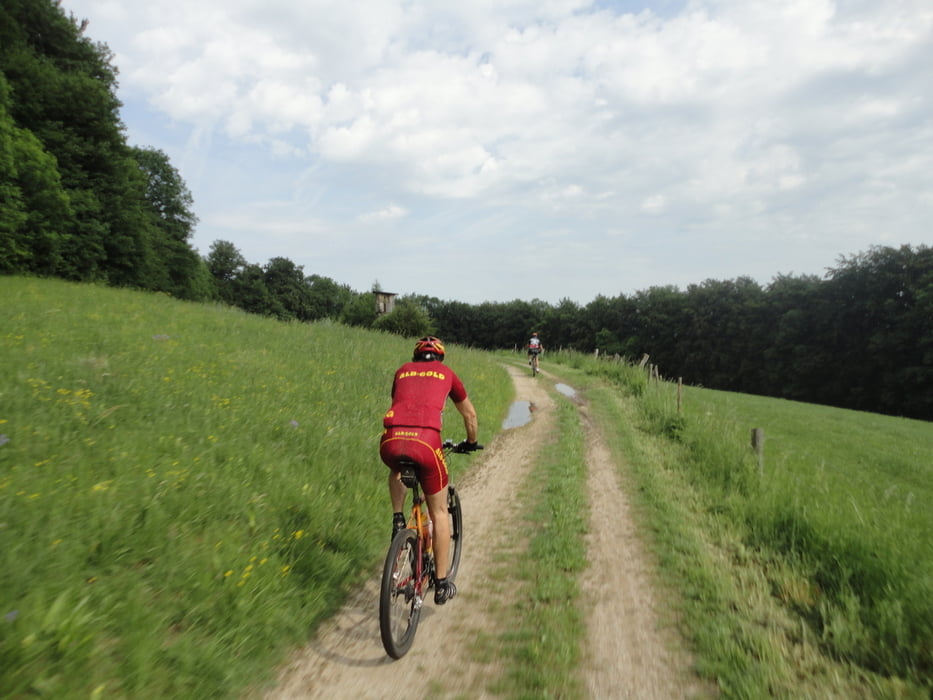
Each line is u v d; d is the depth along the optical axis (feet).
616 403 50.16
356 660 10.89
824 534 16.71
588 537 18.37
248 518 15.06
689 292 238.07
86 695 8.25
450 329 365.81
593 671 10.72
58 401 19.48
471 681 10.29
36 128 94.99
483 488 24.30
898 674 10.73
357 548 15.83
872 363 158.61
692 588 14.38
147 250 121.49
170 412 21.58
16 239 83.05
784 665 10.85
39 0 96.43
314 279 377.09
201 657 9.72
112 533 12.21
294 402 28.25
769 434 50.26
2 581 9.70
